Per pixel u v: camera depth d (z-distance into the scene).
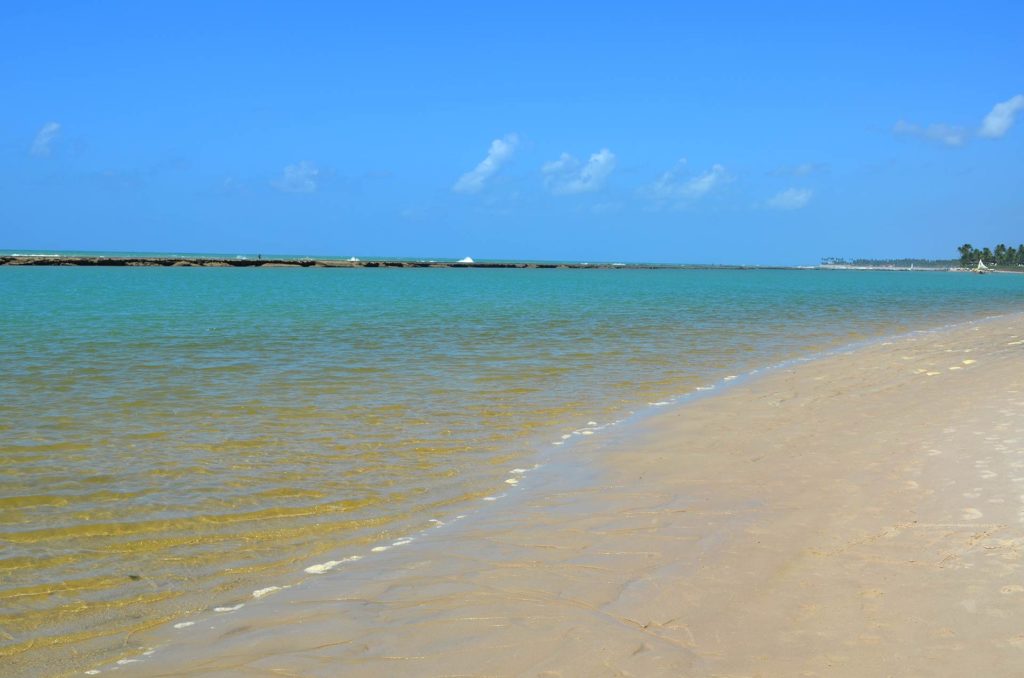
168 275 93.31
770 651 5.32
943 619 5.61
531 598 6.36
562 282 96.69
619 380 18.02
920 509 8.09
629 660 5.28
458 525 8.37
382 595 6.56
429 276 114.00
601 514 8.55
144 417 13.43
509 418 13.80
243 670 5.38
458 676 5.18
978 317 42.69
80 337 24.88
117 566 7.36
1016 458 9.80
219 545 7.88
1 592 6.78
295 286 69.88
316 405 14.65
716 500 8.91
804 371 19.48
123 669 5.47
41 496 9.27
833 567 6.70
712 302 54.28
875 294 75.31
